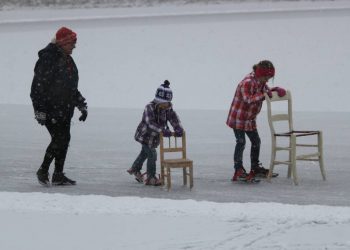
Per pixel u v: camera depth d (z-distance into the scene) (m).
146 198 18.39
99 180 23.34
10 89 54.28
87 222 15.82
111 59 61.28
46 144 31.38
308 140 31.67
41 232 15.00
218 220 15.85
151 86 53.78
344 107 45.19
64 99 21.92
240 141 23.09
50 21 81.06
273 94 23.44
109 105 48.34
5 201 18.00
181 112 43.72
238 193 20.98
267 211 16.59
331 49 60.91
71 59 22.45
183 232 14.81
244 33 68.06
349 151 28.73
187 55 61.81
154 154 22.30
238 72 56.44
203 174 24.42
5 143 31.64
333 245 13.79
